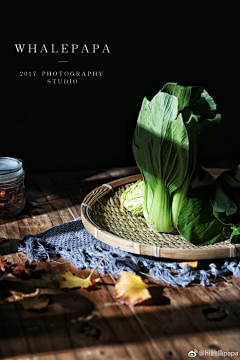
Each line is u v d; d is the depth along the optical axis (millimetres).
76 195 874
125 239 602
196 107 674
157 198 647
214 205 613
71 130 1034
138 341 496
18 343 492
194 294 570
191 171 635
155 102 619
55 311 539
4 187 748
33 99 993
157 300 558
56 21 955
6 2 922
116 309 543
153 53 1021
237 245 593
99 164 1075
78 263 625
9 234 712
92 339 498
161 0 988
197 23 1021
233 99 1103
